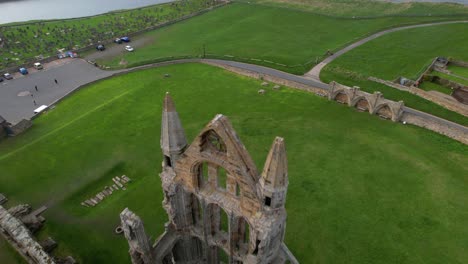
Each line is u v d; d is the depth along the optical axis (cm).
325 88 7931
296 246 4166
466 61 9494
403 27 12412
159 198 4950
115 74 9131
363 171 5434
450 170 5481
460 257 4053
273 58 9944
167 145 2669
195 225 3284
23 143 6359
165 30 13525
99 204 4888
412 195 4972
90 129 6619
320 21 13725
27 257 3509
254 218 2444
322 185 5125
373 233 4347
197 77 8900
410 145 6081
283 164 2108
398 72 8875
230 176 2539
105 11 19025
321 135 6369
